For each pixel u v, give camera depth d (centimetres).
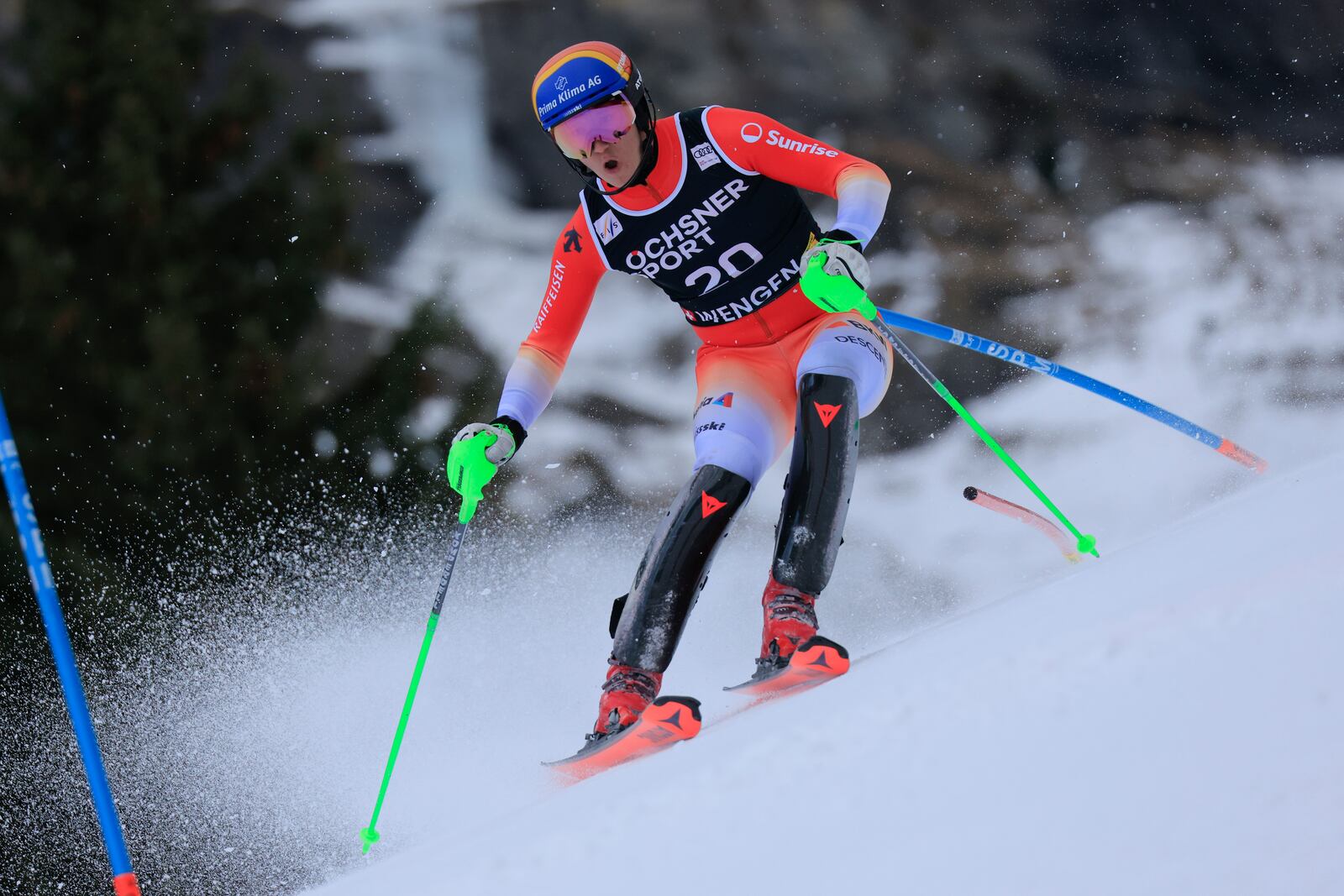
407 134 5103
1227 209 4897
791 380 1213
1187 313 4350
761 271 1177
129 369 2602
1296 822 422
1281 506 721
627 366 4406
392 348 2759
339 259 2891
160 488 2553
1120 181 5028
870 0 5381
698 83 5206
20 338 2572
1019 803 489
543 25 5359
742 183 1148
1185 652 532
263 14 5100
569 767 998
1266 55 5588
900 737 575
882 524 3597
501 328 4484
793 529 1055
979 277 4616
